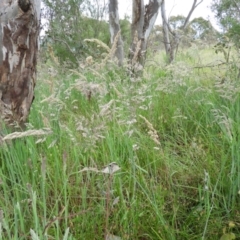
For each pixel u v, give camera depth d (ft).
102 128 5.72
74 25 20.79
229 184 5.67
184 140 7.50
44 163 3.73
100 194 5.29
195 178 6.14
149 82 10.07
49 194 5.56
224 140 6.67
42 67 12.57
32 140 6.42
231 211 5.29
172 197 5.65
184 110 9.24
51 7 20.42
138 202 5.18
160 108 9.30
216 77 9.40
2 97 6.37
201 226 5.01
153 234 4.85
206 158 6.48
